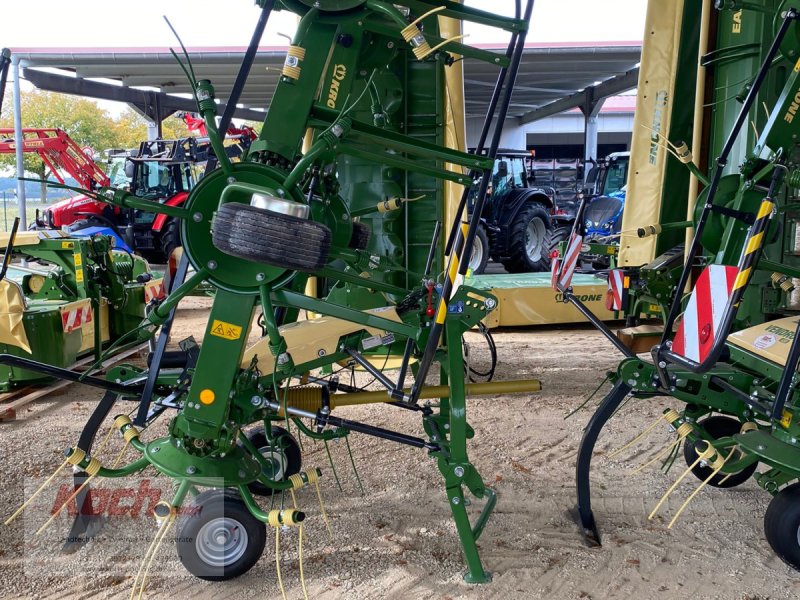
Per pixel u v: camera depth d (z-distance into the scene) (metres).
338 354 3.01
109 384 2.84
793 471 2.60
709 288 2.80
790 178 3.44
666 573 2.81
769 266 3.68
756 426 3.03
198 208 2.46
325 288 5.98
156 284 6.79
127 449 4.12
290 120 2.55
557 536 3.12
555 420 4.78
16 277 5.47
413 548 3.00
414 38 2.42
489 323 7.48
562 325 8.09
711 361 2.61
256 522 2.69
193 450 2.62
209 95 2.43
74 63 11.57
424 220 5.74
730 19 5.04
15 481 3.65
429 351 2.65
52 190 16.84
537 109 20.55
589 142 16.77
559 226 13.27
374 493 3.57
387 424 4.67
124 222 13.17
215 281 2.51
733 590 2.68
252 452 2.93
